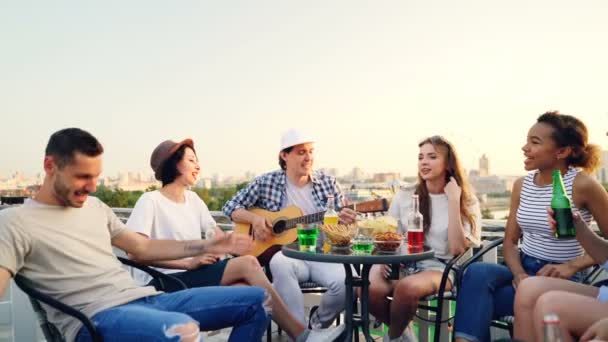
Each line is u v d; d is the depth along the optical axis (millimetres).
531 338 2414
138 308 2191
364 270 2742
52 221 2205
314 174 3877
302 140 3723
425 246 2750
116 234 2545
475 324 2715
